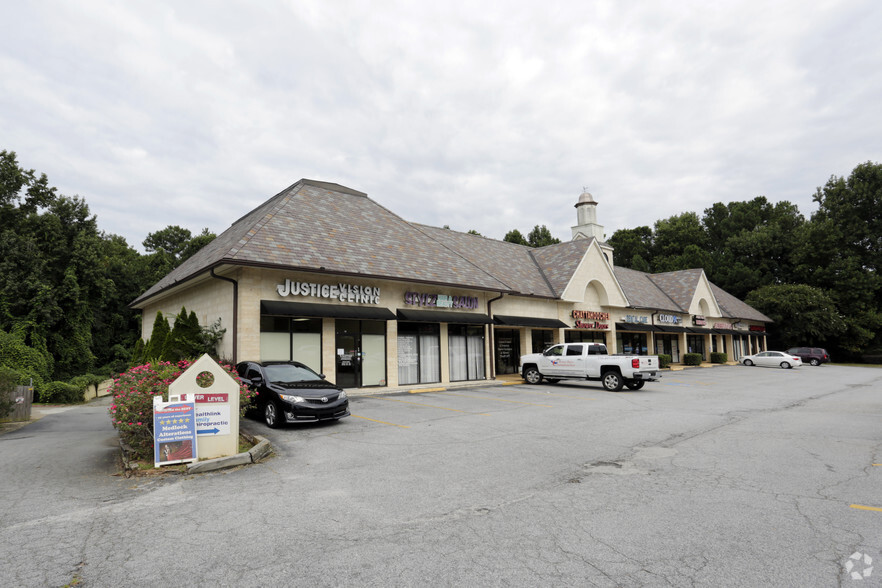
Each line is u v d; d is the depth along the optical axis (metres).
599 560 4.52
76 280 28.81
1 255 26.38
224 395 8.68
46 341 26.92
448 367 22.17
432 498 6.43
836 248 54.78
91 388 24.94
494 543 4.93
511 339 28.12
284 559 4.59
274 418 11.59
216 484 7.22
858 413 14.09
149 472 7.91
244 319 15.84
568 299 28.84
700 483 7.05
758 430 11.32
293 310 16.41
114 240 52.66
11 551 4.85
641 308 34.88
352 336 18.91
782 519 5.56
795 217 65.94
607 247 38.72
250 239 16.61
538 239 66.19
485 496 6.51
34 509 6.20
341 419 12.84
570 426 11.85
